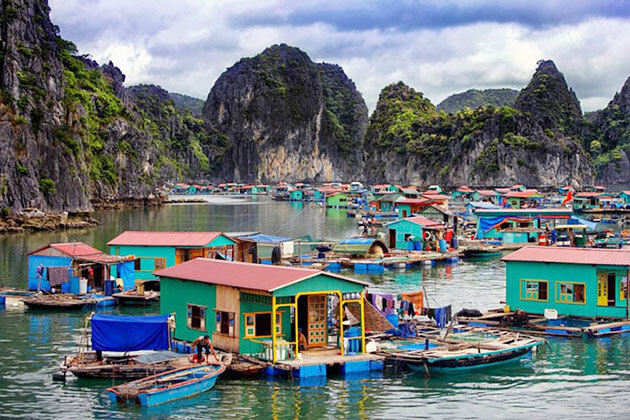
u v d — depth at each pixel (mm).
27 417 29656
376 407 30922
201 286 37812
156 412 30203
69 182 139875
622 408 30922
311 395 32281
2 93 132375
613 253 46156
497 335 41000
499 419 29656
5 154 122875
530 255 47750
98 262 55594
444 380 34688
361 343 36875
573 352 39531
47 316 49594
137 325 35562
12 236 108250
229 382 33844
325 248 82312
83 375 34406
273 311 34312
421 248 86562
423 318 44844
